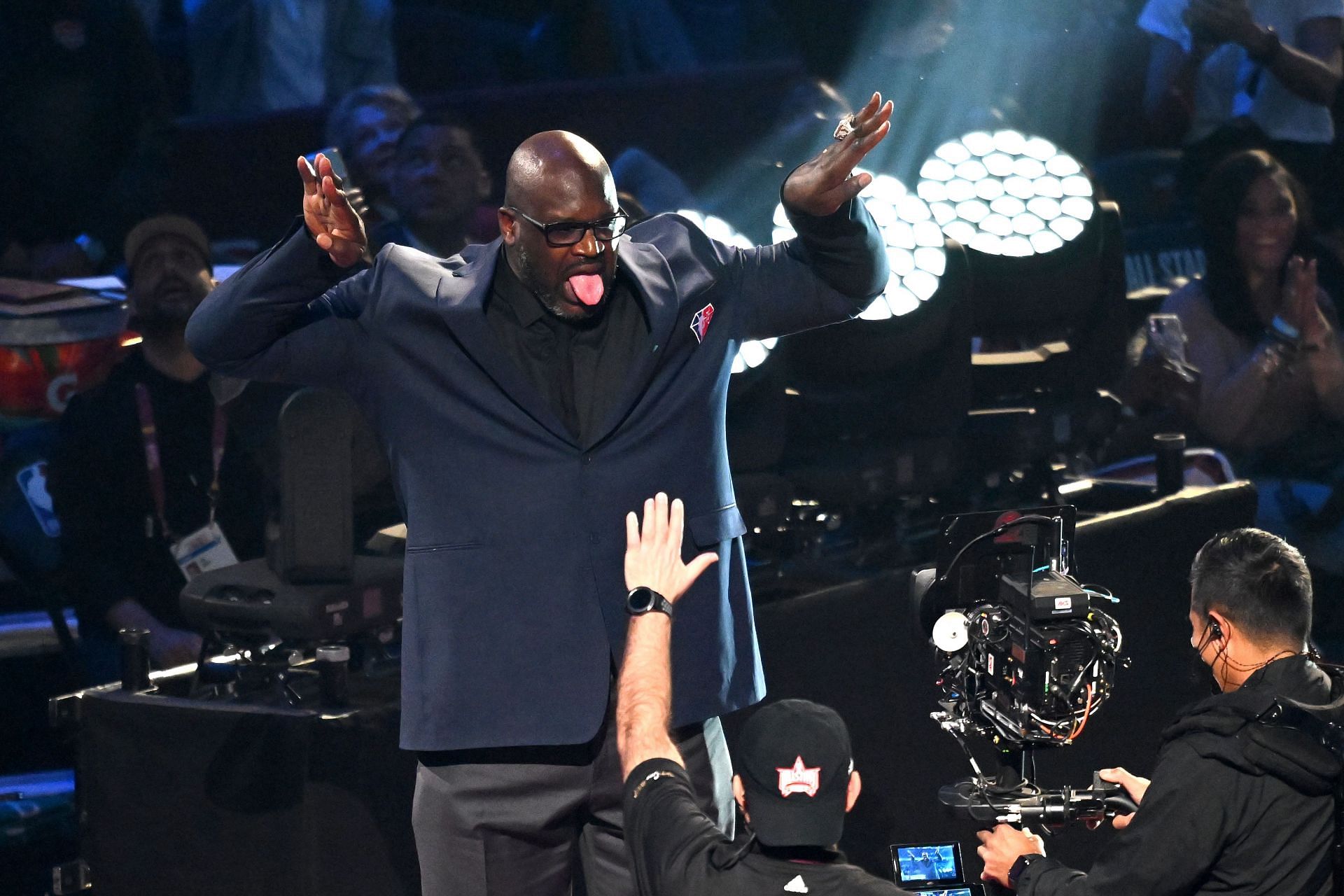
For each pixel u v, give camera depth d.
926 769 14.63
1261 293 21.98
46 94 21.73
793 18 24.48
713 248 10.20
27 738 19.41
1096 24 26.45
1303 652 9.98
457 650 9.66
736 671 10.13
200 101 25.58
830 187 9.45
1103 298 16.28
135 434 17.77
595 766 9.91
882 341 14.37
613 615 9.66
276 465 13.39
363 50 25.61
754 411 13.84
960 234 15.29
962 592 10.39
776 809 8.19
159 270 17.59
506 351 9.67
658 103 23.36
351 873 11.95
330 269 9.26
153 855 12.58
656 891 8.30
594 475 9.63
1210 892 9.53
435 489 9.73
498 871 10.03
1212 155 26.80
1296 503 22.39
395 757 12.06
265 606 12.36
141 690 12.85
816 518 14.59
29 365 18.52
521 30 27.91
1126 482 17.45
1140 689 16.22
